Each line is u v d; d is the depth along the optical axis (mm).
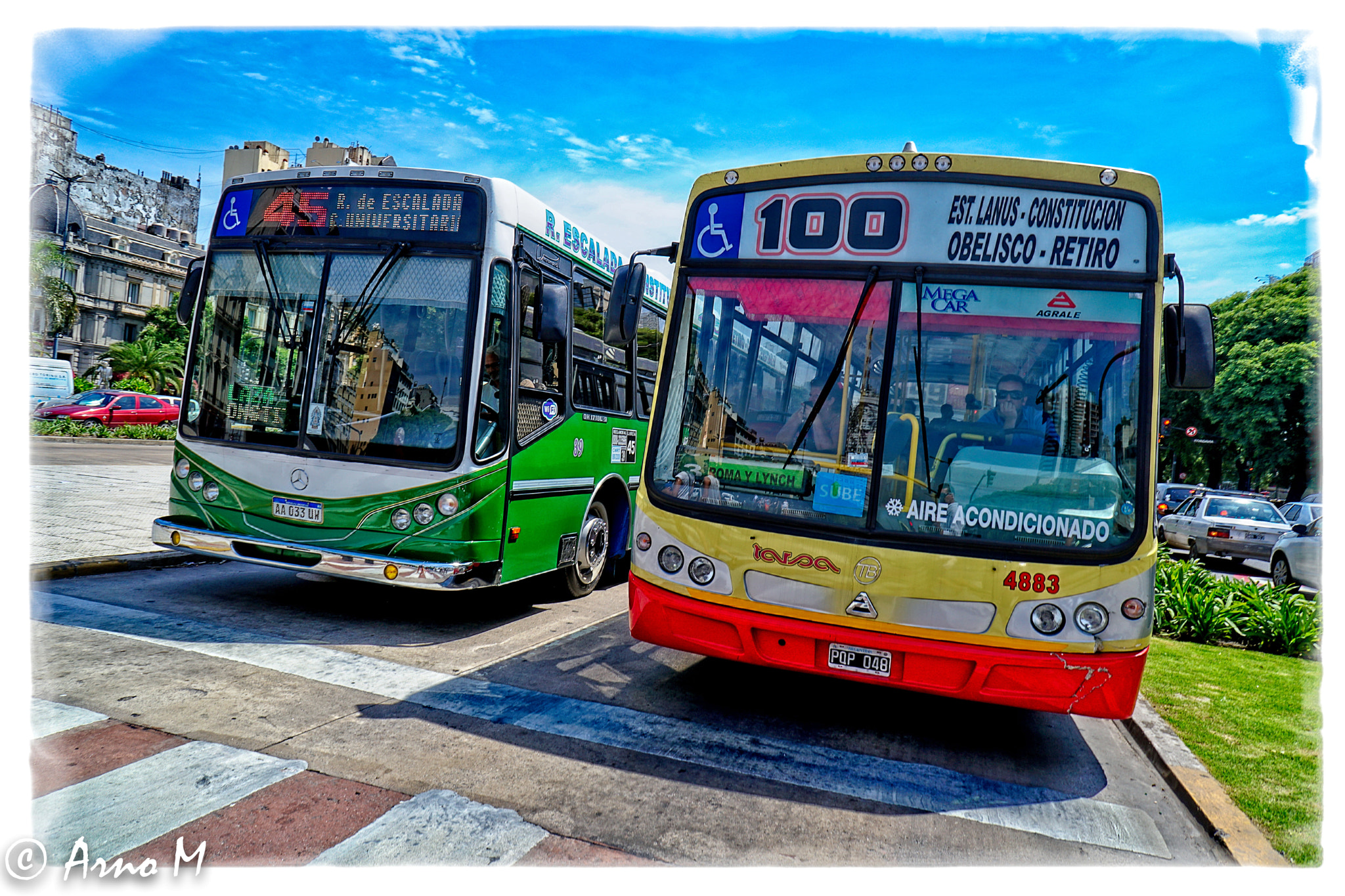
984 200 4543
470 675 5156
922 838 3578
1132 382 4301
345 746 3955
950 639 4227
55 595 6102
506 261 6137
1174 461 40938
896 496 4395
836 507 4465
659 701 5008
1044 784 4324
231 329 6285
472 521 5828
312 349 6078
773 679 5699
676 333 4996
